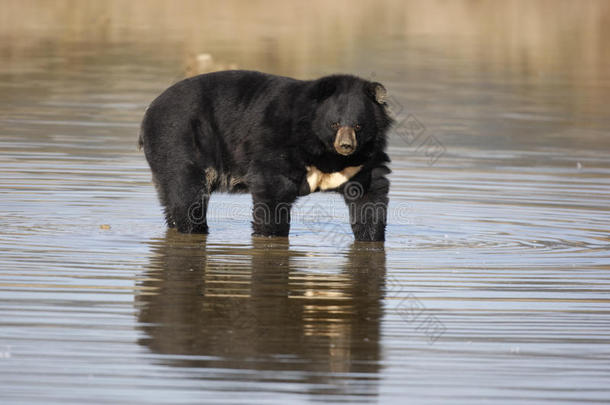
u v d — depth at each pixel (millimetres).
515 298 11844
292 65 36719
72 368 9188
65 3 55906
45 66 35969
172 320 10625
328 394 8758
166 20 50375
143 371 9164
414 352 9883
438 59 40844
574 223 16391
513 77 37406
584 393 8969
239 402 8516
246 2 58500
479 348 10047
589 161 22875
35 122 25688
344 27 49938
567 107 31266
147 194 17969
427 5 59750
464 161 22516
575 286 12453
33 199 17109
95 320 10547
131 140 23734
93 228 15172
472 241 14977
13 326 10258
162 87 32281
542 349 10055
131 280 12172
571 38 49250
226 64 36219
